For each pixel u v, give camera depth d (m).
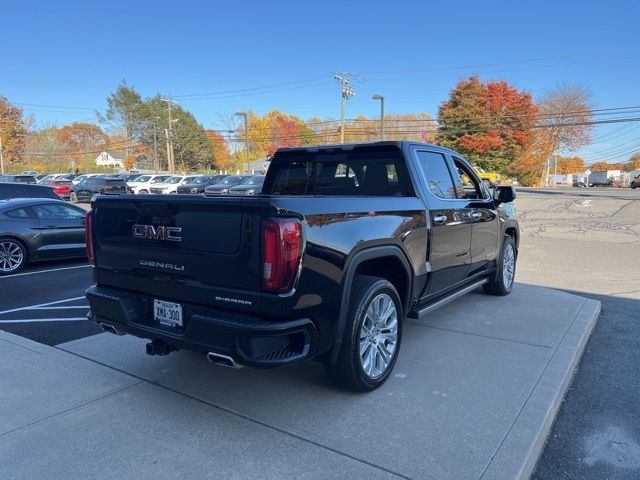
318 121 87.69
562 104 65.06
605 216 22.41
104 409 3.50
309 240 3.06
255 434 3.15
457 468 2.75
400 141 4.60
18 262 9.14
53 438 3.12
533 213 24.36
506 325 5.37
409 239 4.06
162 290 3.45
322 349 3.27
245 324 2.96
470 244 5.34
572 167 105.00
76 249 9.95
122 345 4.77
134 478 2.71
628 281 8.62
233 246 3.04
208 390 3.79
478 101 56.06
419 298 4.46
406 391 3.73
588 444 3.24
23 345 4.80
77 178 43.25
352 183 4.95
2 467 2.82
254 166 72.25
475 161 56.97
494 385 3.81
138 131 90.19
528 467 2.83
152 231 3.42
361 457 2.88
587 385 4.12
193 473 2.75
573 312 5.89
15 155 75.12
